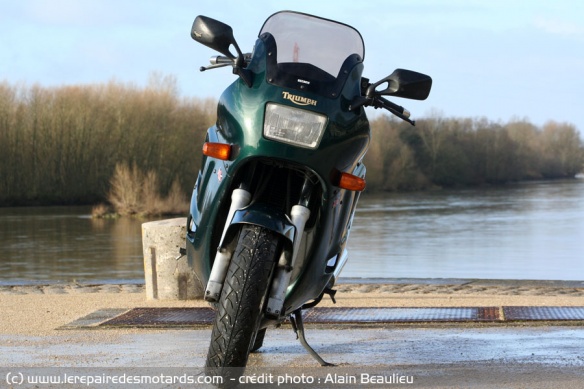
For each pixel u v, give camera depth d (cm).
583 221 5175
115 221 5344
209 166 432
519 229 4600
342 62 432
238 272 383
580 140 13638
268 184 427
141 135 6875
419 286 1016
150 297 842
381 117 9875
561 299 842
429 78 439
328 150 406
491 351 535
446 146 10788
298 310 482
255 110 409
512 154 12306
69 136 6744
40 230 4584
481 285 1024
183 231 835
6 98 6581
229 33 436
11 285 1040
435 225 4934
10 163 6606
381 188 9688
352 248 3575
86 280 1090
